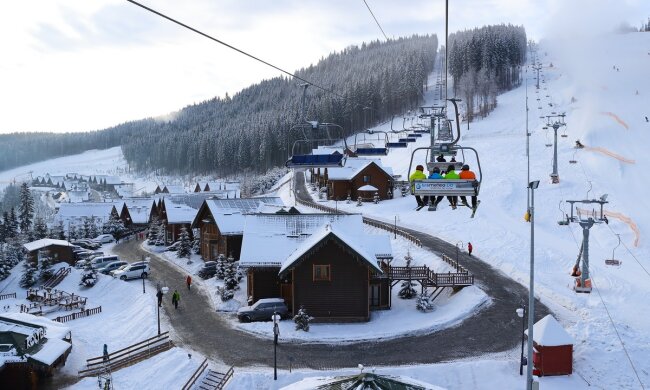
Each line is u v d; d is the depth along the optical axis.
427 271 51.12
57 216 119.38
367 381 21.11
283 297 49.19
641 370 34.91
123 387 36.72
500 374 34.97
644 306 44.72
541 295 48.72
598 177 92.38
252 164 193.25
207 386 35.16
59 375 40.12
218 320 47.28
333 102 177.88
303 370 35.94
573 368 35.59
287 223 52.69
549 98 194.25
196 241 76.62
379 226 75.19
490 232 69.56
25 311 57.97
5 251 82.69
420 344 39.88
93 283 66.00
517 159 110.31
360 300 45.22
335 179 100.62
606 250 62.22
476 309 45.69
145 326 47.44
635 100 151.88
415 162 124.56
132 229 109.19
